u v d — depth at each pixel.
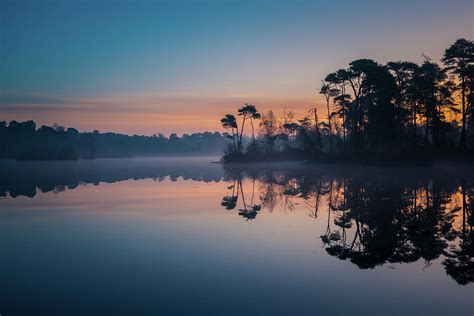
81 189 39.03
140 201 28.92
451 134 72.31
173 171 78.44
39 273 11.25
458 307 8.38
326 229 17.23
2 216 22.27
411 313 8.12
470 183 36.59
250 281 10.22
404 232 16.20
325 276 10.56
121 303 8.84
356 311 8.22
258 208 24.41
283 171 68.62
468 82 61.19
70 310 8.49
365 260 12.11
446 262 11.74
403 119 64.75
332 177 48.81
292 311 8.25
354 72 67.88
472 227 16.95
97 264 12.14
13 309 8.59
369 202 25.28
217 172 72.44
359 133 71.81
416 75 65.75
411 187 33.53
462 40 59.97
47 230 17.98
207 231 17.19
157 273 11.07
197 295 9.26
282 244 14.45
